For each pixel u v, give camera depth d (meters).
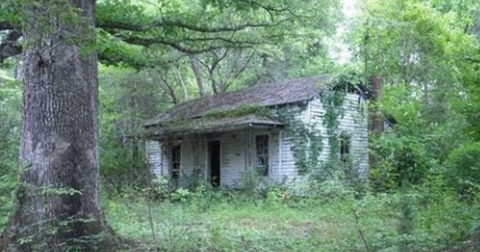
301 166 19.78
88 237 7.07
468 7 26.56
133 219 10.82
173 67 28.56
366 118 19.92
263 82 32.78
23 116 7.31
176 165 25.62
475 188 10.23
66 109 7.23
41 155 7.11
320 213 12.66
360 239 7.81
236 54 30.70
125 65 17.69
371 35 21.61
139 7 15.95
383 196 9.65
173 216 11.32
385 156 13.38
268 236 9.35
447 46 20.81
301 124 19.98
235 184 21.83
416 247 7.12
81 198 7.20
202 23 16.12
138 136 24.05
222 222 11.91
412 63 21.39
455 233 7.62
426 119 16.38
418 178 12.46
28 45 6.26
